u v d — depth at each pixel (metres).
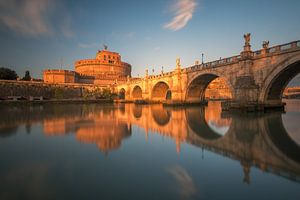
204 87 59.56
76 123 26.19
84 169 10.46
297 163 11.24
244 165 11.02
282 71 31.34
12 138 17.33
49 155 12.75
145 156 12.62
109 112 42.44
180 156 12.64
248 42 35.53
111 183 8.88
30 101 66.00
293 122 24.70
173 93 60.66
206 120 28.47
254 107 33.88
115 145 15.36
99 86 108.62
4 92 74.25
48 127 22.86
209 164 11.19
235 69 39.38
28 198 7.53
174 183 8.89
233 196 7.75
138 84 88.81
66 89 95.94
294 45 28.95
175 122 27.33
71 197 7.65
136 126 24.16
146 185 8.68
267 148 14.19
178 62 59.59
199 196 7.77
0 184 8.70
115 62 142.12
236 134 18.91
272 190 8.23
